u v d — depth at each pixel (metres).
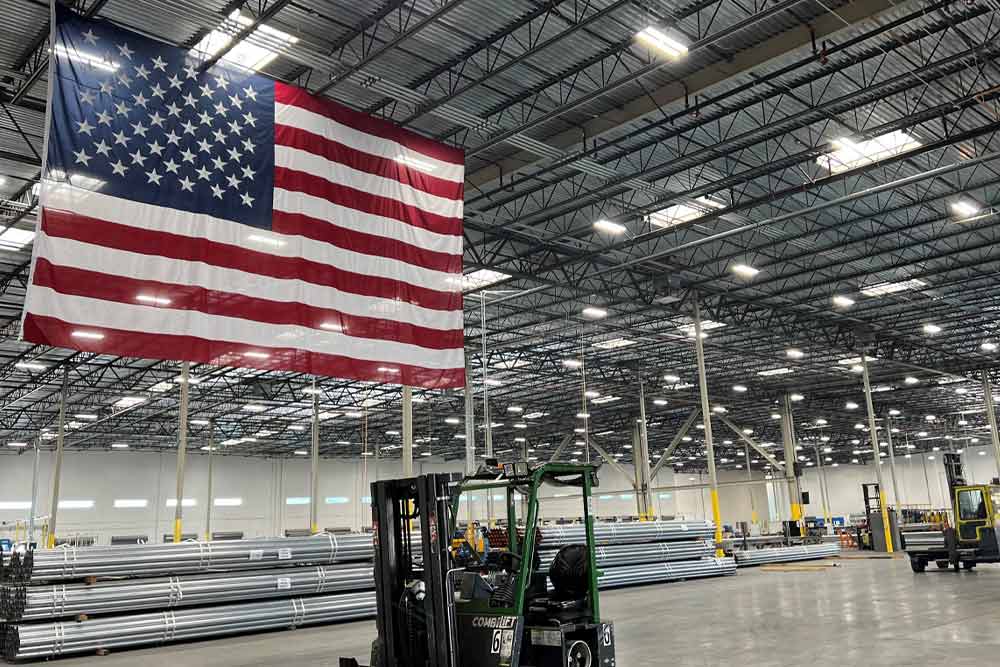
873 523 39.72
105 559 14.27
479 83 14.36
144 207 8.91
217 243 9.39
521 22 13.30
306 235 10.20
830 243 24.75
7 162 17.31
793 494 46.12
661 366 41.22
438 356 11.06
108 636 13.63
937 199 21.33
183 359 8.79
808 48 14.42
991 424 41.41
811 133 17.95
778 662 10.08
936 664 9.55
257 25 12.27
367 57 13.33
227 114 9.89
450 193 11.96
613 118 16.73
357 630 15.38
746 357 39.16
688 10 13.30
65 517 49.59
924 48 14.70
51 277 8.09
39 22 12.86
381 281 10.79
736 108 16.55
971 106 16.55
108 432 47.66
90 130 8.70
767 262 25.95
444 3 12.90
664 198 19.77
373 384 39.19
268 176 10.05
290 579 16.33
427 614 7.69
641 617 15.66
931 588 19.25
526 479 8.02
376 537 8.34
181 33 13.13
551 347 36.50
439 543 7.74
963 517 24.30
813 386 47.94
